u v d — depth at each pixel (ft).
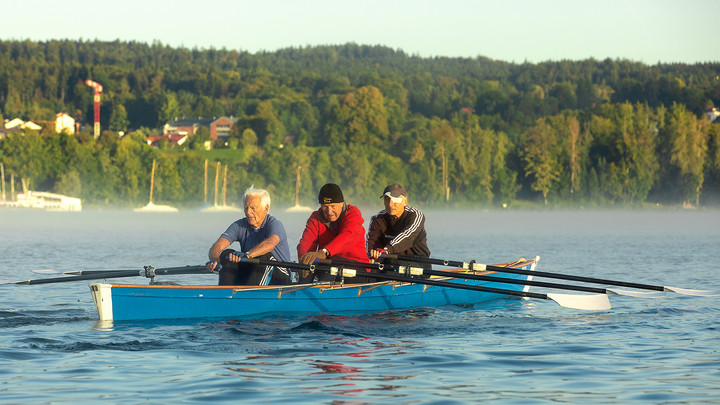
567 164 582.76
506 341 42.65
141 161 579.89
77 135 644.69
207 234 209.15
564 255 124.67
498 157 586.86
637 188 550.77
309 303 50.03
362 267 50.39
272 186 571.28
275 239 48.37
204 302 47.39
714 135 552.82
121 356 37.96
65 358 37.45
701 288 74.13
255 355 38.29
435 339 43.14
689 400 30.35
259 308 48.80
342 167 574.56
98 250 134.72
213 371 34.81
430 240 182.09
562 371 35.29
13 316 50.29
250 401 29.91
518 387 32.32
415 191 577.84
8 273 86.74
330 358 37.68
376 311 52.70
